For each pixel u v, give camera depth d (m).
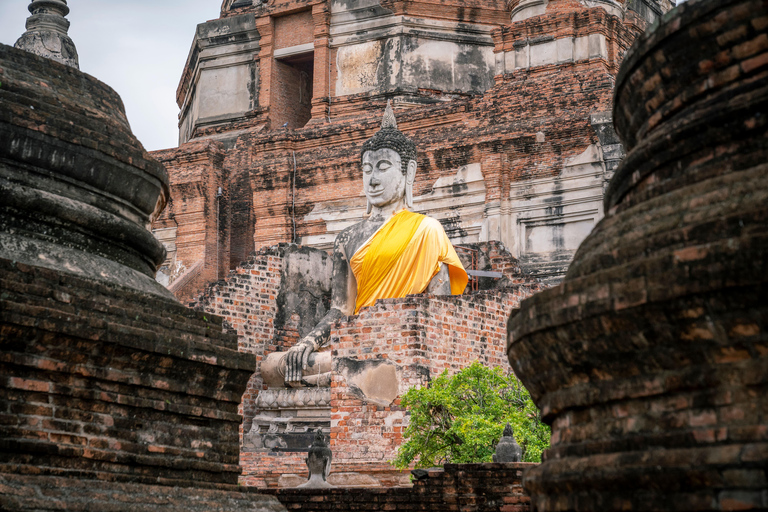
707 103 5.55
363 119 32.62
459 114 29.77
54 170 9.44
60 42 11.67
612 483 5.20
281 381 21.25
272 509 9.79
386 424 17.45
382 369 17.70
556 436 6.06
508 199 27.97
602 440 5.40
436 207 29.02
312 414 20.53
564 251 27.02
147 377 9.12
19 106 9.25
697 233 5.12
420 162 29.33
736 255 4.79
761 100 5.21
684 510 4.88
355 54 35.28
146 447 9.02
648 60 5.94
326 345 21.47
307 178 31.38
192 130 38.56
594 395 5.53
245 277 22.53
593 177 27.03
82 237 9.58
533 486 6.01
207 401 9.70
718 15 5.42
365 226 21.92
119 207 10.05
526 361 6.15
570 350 5.67
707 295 4.92
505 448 13.35
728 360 4.95
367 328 18.02
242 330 22.19
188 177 32.59
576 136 27.34
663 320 5.11
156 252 10.53
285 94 36.81
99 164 9.73
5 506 7.53
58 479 8.16
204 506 9.09
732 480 4.69
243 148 34.53
